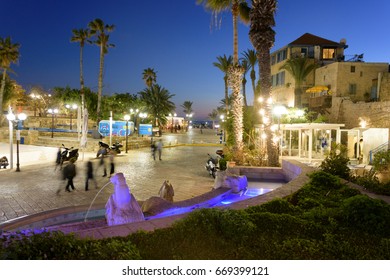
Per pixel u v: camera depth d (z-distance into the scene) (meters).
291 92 36.81
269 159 14.80
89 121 48.94
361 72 30.66
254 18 14.80
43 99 61.81
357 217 5.04
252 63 40.78
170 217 5.12
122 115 45.25
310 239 4.45
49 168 17.11
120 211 5.84
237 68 18.70
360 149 21.00
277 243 4.25
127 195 5.98
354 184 8.65
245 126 25.17
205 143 41.22
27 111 66.56
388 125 22.89
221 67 40.62
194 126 133.25
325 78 32.72
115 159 22.41
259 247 4.13
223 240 4.22
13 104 55.06
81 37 38.47
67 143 29.30
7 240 3.60
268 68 14.90
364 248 4.15
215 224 4.55
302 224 4.91
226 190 9.46
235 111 18.50
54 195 10.95
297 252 3.96
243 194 9.85
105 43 38.78
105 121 33.38
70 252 3.59
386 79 28.06
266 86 14.90
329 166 10.02
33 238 3.64
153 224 4.76
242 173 12.84
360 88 30.66
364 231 4.79
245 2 20.34
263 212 5.59
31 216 6.98
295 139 25.84
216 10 18.75
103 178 14.62
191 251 3.97
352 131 20.98
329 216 5.34
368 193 7.68
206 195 8.75
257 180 12.43
